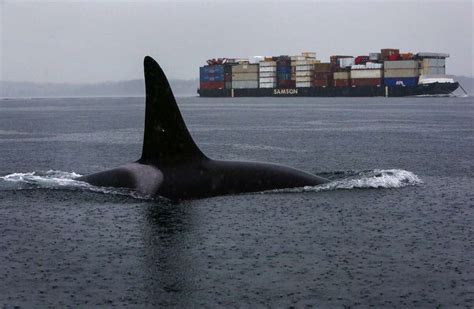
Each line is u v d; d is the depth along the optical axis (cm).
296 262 1705
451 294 1459
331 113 14450
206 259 1731
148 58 2588
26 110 19912
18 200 2591
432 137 7069
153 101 2634
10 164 4400
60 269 1655
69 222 2200
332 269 1644
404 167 4081
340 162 4488
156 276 1590
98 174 2827
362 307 1388
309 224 2150
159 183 2591
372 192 2733
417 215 2309
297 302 1414
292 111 15875
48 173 3325
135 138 7331
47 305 1404
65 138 7312
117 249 1842
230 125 10162
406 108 17188
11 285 1533
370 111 15375
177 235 2002
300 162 4531
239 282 1542
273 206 2408
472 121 10725
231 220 2197
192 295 1455
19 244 1925
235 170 2680
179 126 2644
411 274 1602
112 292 1477
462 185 3061
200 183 2581
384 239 1956
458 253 1791
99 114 16150
